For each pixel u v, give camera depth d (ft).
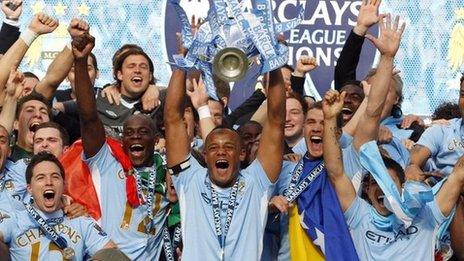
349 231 55.83
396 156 61.21
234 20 53.52
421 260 55.47
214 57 52.42
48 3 71.72
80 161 57.00
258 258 54.90
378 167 55.42
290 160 57.98
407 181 55.42
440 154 60.64
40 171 55.52
